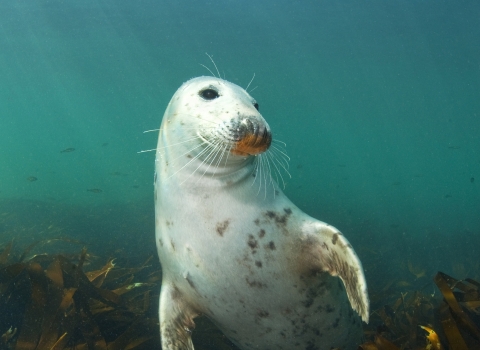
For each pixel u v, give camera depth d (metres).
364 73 44.56
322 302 2.44
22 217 12.13
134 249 8.38
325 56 37.59
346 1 23.66
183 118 2.49
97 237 9.43
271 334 2.46
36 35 28.11
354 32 29.66
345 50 35.06
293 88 57.06
